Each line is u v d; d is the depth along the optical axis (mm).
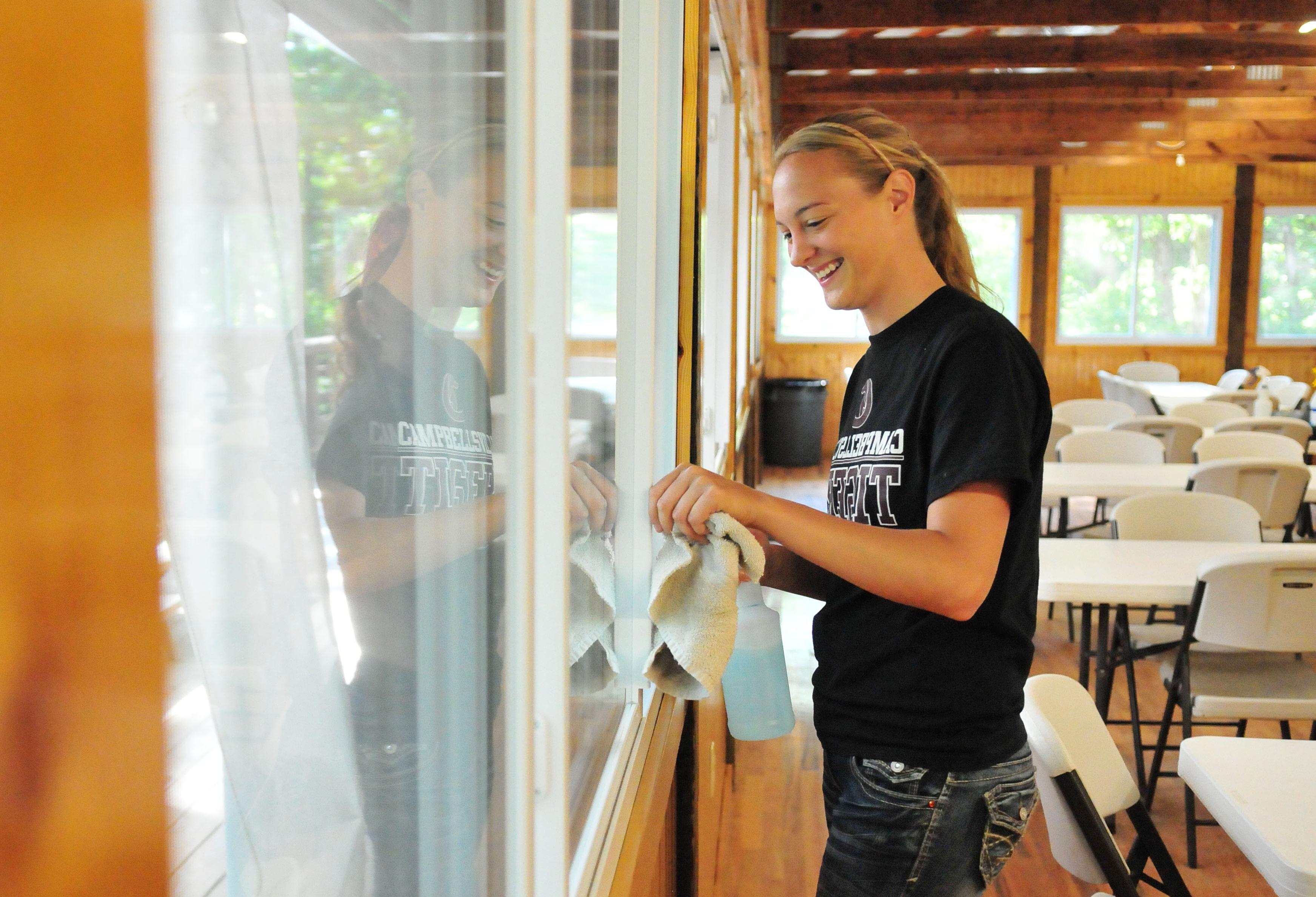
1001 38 6398
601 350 1085
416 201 505
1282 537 4426
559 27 744
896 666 1280
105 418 169
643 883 1195
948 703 1260
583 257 957
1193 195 10148
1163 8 5363
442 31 539
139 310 176
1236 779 1618
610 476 1190
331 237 418
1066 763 1658
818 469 9719
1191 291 10289
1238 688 2916
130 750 175
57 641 161
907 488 1252
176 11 302
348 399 438
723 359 3621
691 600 1045
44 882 159
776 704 1370
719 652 1022
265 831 372
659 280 1573
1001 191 10266
